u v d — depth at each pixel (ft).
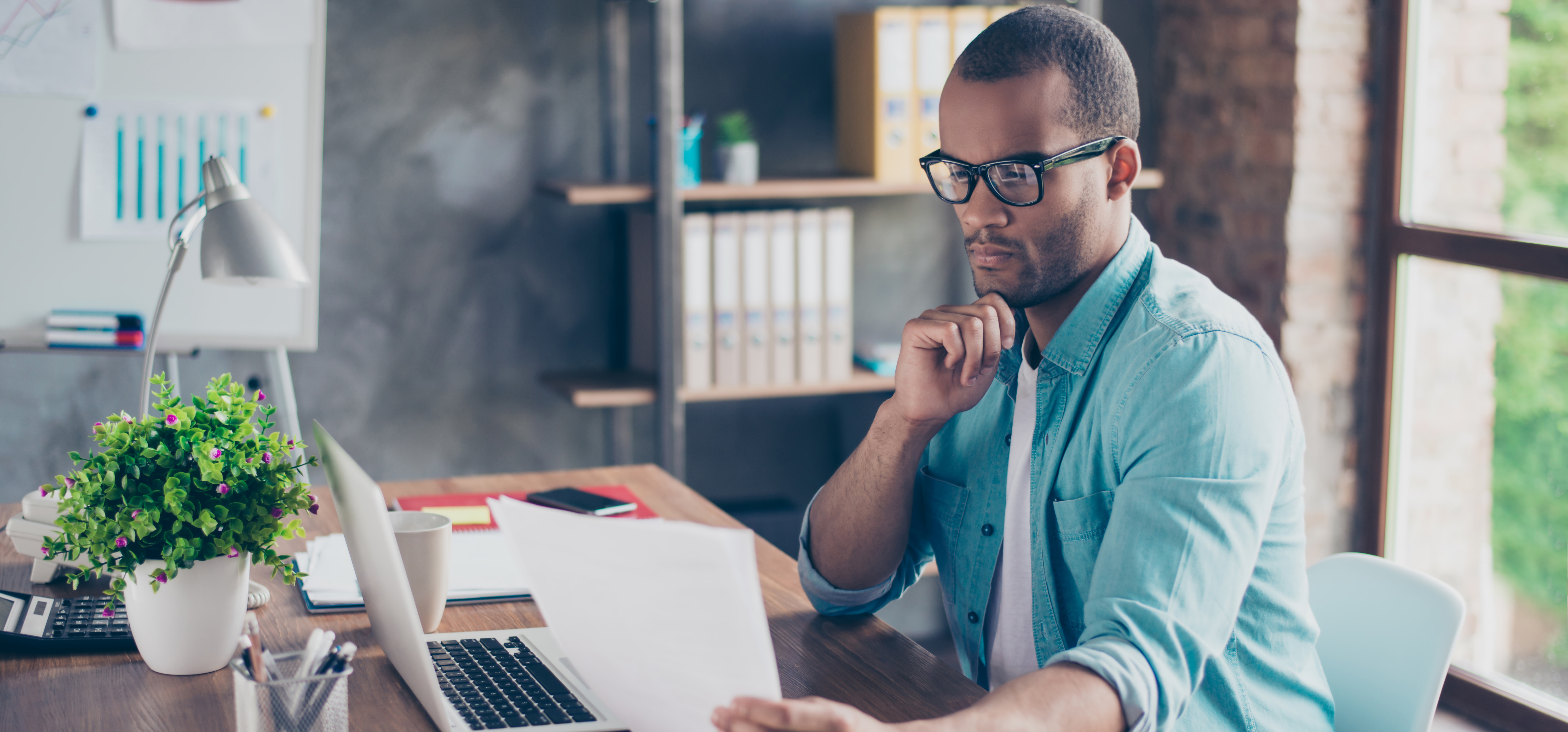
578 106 9.67
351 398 9.54
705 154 9.92
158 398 3.92
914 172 9.44
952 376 4.06
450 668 3.89
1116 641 3.19
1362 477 9.61
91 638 4.04
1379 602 4.36
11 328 7.97
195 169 8.09
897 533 4.33
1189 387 3.50
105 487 3.72
